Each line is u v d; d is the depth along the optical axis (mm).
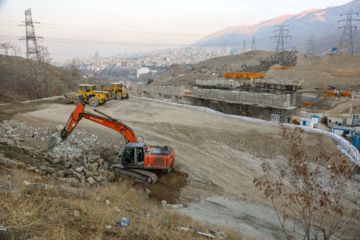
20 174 10969
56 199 8609
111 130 21453
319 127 37250
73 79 57406
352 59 93938
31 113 25500
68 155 17953
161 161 14562
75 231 6668
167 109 30953
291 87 36062
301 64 144875
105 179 14586
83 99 30875
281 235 10625
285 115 29406
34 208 7262
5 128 21938
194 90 37969
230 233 9781
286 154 18766
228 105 33469
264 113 30641
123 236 7125
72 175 14727
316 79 83688
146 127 23562
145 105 33062
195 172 16328
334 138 20938
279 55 158500
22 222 6414
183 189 14633
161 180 14961
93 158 17172
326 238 8188
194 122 25172
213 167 17219
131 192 12914
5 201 7305
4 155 14914
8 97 35094
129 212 9719
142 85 48531
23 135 20875
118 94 36719
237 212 12484
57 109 27859
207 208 12719
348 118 40906
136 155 14555
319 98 64188
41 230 6273
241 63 158625
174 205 12492
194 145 20484
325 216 11953
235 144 20609
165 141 20719
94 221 7605
